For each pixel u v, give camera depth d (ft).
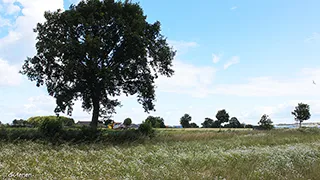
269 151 45.93
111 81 89.92
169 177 27.17
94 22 85.15
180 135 87.97
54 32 89.56
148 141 75.51
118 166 32.73
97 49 82.02
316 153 45.75
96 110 96.12
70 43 81.51
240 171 30.83
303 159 38.63
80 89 92.73
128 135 77.15
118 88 99.91
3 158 39.01
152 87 98.68
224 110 230.89
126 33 85.15
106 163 34.24
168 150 52.85
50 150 52.80
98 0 90.33
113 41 91.35
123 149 54.19
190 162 36.70
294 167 32.76
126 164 34.40
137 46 87.40
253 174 28.94
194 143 68.23
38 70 90.27
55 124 72.43
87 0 90.94
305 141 77.10
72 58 83.71
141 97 101.60
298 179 27.02
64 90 92.02
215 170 30.96
